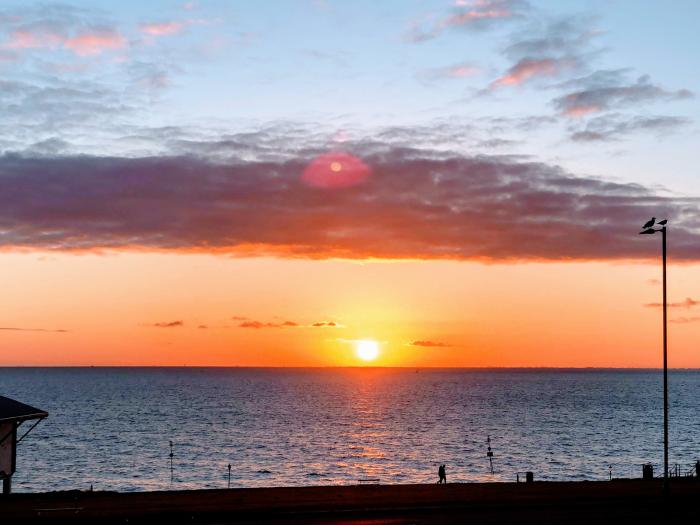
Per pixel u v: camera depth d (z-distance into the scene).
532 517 36.41
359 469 101.25
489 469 101.69
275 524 34.50
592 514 37.28
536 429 159.38
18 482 89.62
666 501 36.41
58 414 195.25
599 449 125.38
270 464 105.81
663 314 39.97
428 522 35.03
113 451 120.00
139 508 38.03
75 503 39.41
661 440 139.12
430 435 146.75
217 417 187.75
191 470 99.81
